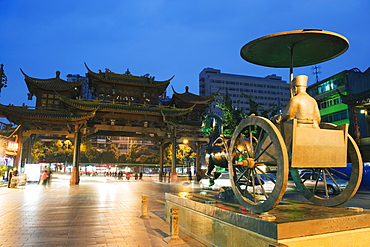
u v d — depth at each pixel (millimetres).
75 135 30125
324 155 5172
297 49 6441
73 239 6949
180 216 8008
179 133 37031
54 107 35281
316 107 5504
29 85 35000
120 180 41219
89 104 32312
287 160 4645
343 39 5602
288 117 5402
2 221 9227
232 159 6281
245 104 107375
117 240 6859
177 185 29625
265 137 5594
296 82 5684
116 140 81938
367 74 38750
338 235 4680
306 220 4520
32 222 9055
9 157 27359
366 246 4906
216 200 7293
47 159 67562
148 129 34375
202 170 31234
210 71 111750
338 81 38688
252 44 6195
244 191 6062
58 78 36625
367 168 23094
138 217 9930
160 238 7043
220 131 9297
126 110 33156
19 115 28469
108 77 38969
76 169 29734
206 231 6387
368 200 15836
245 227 4961
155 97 40656
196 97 43531
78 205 13195
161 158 38625
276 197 4676
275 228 4238
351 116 35562
